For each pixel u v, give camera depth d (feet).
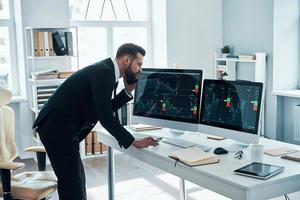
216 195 11.80
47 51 15.30
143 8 19.20
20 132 16.62
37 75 15.14
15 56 17.15
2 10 16.87
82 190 8.11
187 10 18.60
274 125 17.15
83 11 18.01
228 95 7.97
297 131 16.57
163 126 9.14
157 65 19.19
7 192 7.76
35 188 8.06
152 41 19.36
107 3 18.44
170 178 13.75
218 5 19.24
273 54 16.85
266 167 6.54
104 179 13.76
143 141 8.05
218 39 19.40
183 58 18.78
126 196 12.02
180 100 8.84
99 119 7.68
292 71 17.30
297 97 15.85
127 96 8.98
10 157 9.20
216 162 7.05
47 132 7.98
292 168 6.66
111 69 7.97
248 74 18.15
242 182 5.98
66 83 8.16
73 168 7.94
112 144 9.57
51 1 16.11
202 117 8.48
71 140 7.95
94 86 7.73
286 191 6.24
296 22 17.12
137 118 9.71
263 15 17.13
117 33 18.61
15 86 17.28
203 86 8.48
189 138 9.03
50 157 8.01
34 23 15.93
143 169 14.89
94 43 18.19
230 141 8.67
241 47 18.47
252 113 7.52
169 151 7.91
